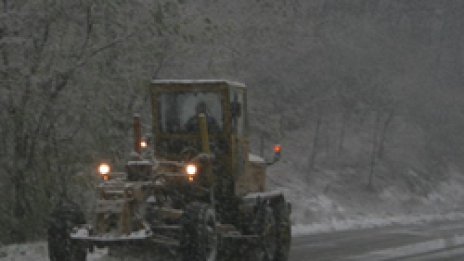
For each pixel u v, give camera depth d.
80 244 19.12
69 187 33.06
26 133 31.69
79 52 32.81
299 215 52.38
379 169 71.56
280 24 51.44
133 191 18.98
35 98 31.34
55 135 32.72
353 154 72.38
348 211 59.31
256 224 24.09
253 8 49.12
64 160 33.09
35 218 31.73
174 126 23.53
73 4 32.34
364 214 59.34
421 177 74.94
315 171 66.56
